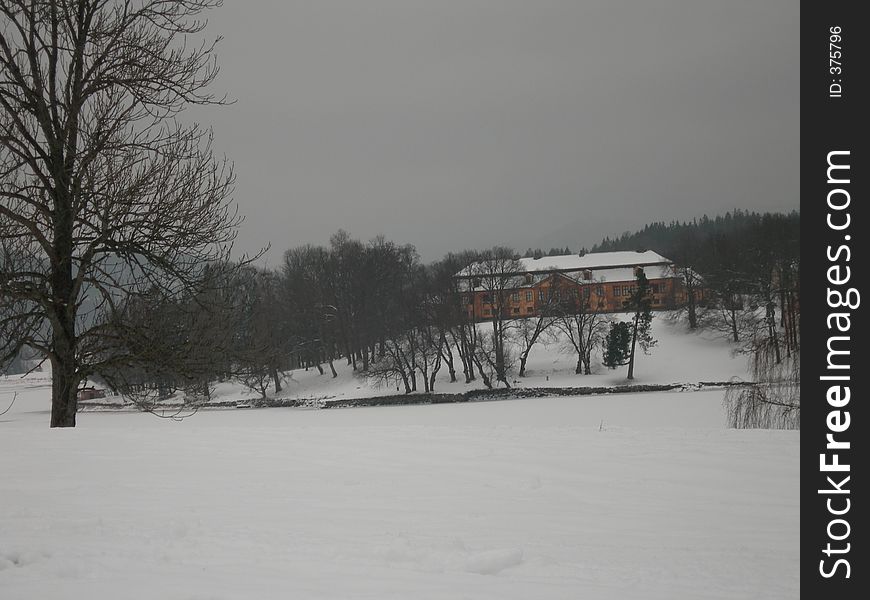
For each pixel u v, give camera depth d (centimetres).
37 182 1970
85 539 756
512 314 11475
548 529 802
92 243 1927
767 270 9700
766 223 10038
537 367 10144
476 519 848
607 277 14788
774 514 884
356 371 9950
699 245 13288
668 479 1064
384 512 881
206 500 955
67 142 1969
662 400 6619
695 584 606
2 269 1894
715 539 767
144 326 1986
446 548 703
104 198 1942
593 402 6694
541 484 1039
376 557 680
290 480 1084
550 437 1416
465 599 552
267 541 739
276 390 9169
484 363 9544
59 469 1195
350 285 10612
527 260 15638
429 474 1116
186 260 2022
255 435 1529
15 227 1939
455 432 1496
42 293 1912
